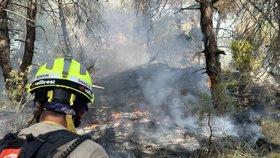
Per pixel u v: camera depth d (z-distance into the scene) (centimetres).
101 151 157
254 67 839
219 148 716
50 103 166
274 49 861
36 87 168
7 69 1006
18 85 721
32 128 161
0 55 1009
